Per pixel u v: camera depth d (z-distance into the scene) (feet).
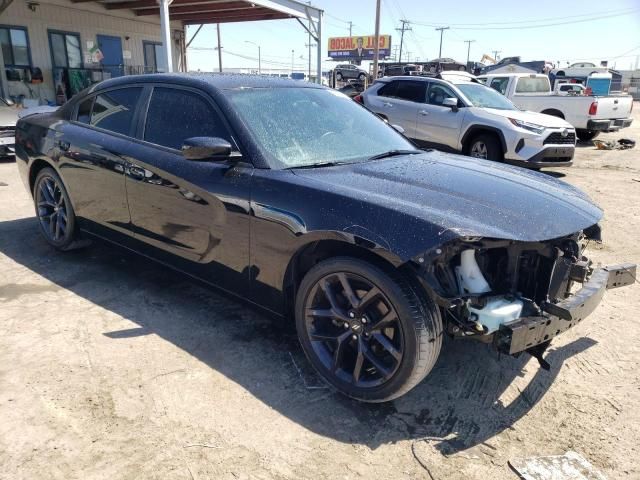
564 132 27.94
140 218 11.66
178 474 6.99
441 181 9.16
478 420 8.33
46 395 8.53
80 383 8.88
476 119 29.58
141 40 60.59
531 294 8.32
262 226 9.09
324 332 8.93
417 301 7.57
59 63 52.11
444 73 34.81
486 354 10.29
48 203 14.73
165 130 11.24
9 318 11.10
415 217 7.54
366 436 7.88
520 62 99.60
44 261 14.47
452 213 7.81
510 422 8.30
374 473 7.15
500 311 7.74
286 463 7.28
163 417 8.11
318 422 8.15
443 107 31.45
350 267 8.10
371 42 239.30
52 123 14.29
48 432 7.69
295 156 9.91
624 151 42.16
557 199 9.09
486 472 7.23
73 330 10.67
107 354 9.80
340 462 7.34
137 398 8.54
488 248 7.82
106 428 7.82
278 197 8.89
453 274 7.94
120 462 7.16
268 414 8.29
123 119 12.32
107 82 13.34
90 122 13.29
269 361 9.78
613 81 119.55
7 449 7.34
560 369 9.84
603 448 7.75
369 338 8.30
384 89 35.37
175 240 10.96
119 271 13.85
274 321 9.77
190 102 10.93
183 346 10.19
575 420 8.39
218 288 10.51
